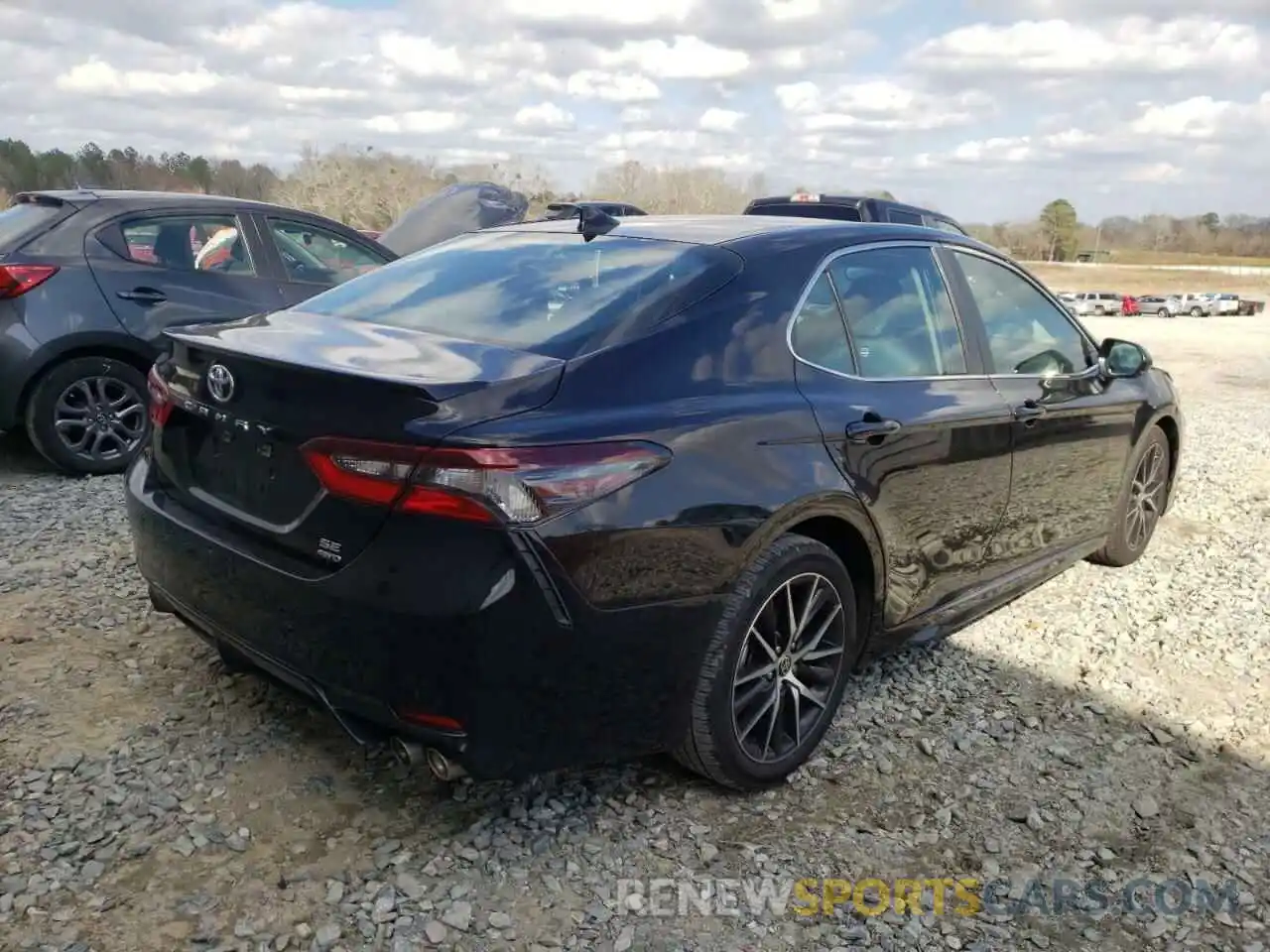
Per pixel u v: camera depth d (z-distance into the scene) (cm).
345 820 300
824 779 338
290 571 274
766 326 324
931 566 379
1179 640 465
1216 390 1473
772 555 306
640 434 276
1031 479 428
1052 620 482
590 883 281
